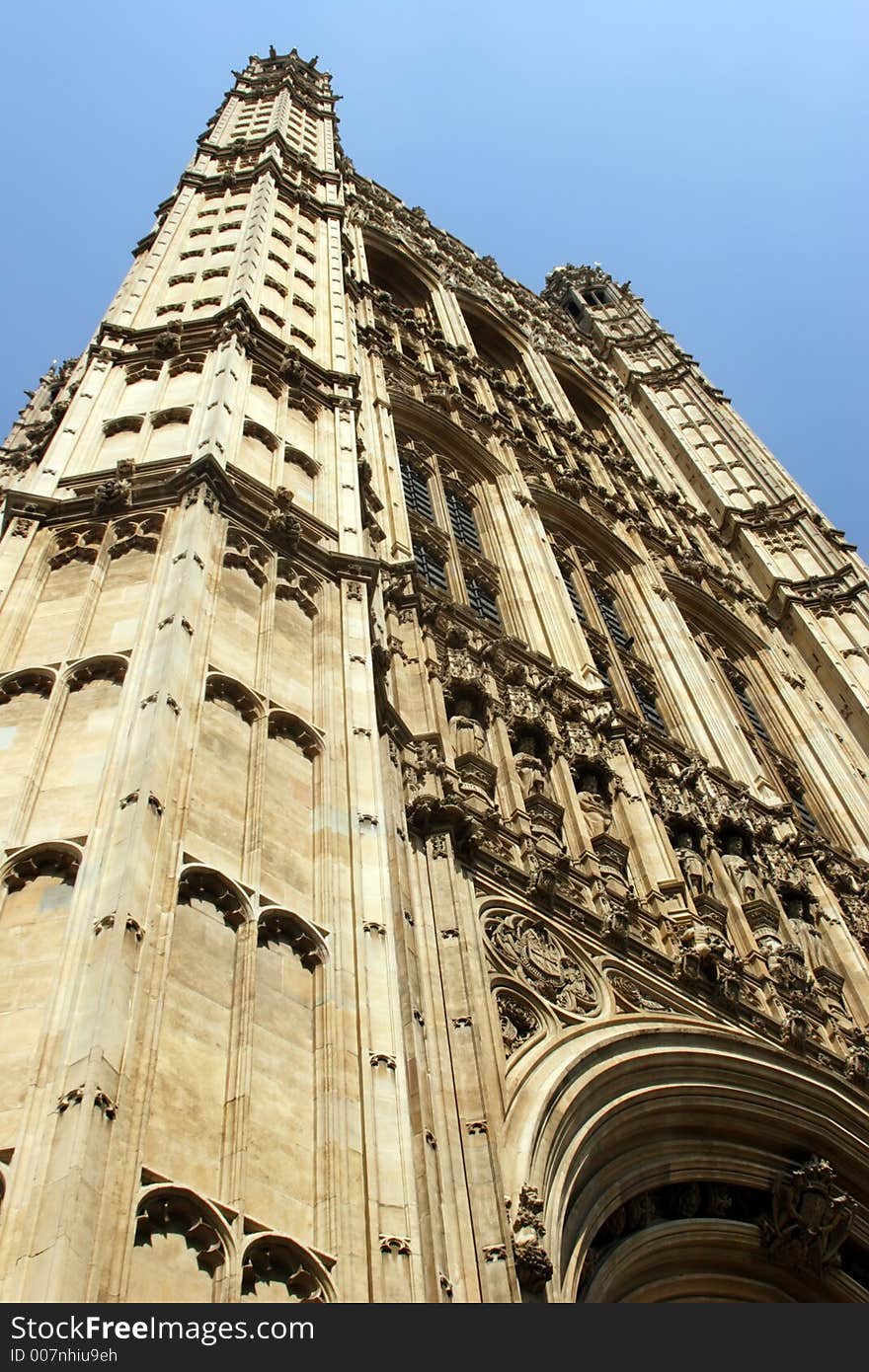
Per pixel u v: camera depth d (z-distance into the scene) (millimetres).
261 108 44438
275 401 20250
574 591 32344
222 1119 9000
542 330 53875
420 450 32656
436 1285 9492
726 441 52469
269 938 10664
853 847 27672
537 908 17000
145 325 22141
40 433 25469
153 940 9578
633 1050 15625
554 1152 12945
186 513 15055
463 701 20641
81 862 10242
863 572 41594
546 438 40375
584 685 24922
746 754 28547
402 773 16297
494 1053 13609
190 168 33812
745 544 43719
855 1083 18688
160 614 13211
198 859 10633
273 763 12555
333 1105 9594
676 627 32781
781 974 19656
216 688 12805
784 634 39562
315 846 12008
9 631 13484
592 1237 13805
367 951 11117
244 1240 8328
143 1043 8820
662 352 60875
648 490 43531
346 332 25578
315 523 17031
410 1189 9438
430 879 15383
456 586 26969
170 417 18312
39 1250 7273
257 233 27594
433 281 47688
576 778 21500
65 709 12289
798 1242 16141
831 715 34750
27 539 15016
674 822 22344
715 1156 16312
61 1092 8234
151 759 10875
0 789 11266
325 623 15234
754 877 22453
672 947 18516
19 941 9742
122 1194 7902
